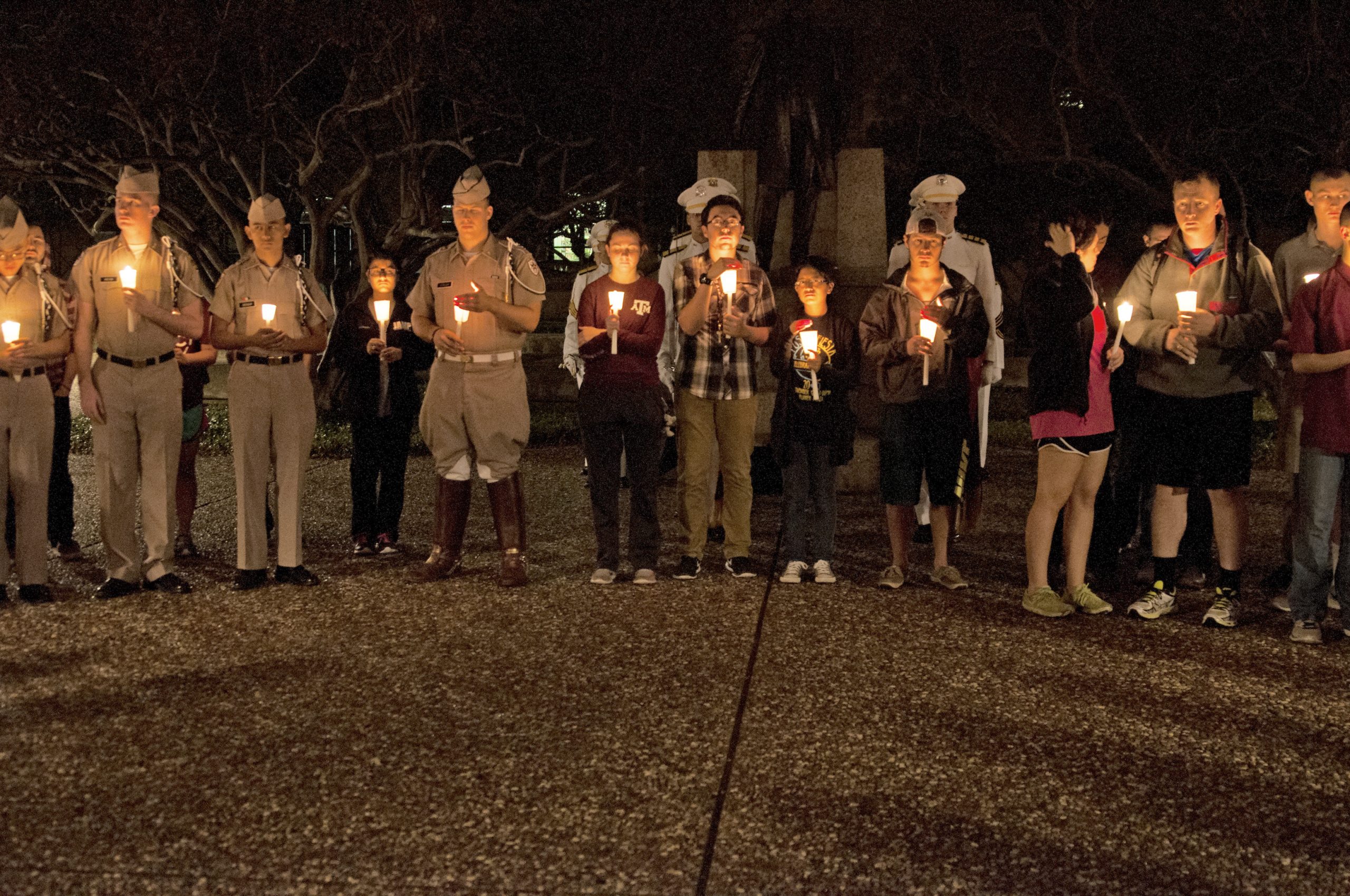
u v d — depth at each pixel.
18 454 6.48
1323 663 5.61
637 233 6.89
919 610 6.44
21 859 3.66
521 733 4.67
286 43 14.90
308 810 4.00
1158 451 6.26
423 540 8.31
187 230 16.78
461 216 6.93
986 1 19.98
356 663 5.51
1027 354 21.11
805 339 6.64
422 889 3.51
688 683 5.25
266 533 7.05
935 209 8.36
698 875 3.60
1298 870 3.68
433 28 14.09
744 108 9.91
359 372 7.73
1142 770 4.39
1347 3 16.48
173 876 3.57
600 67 15.73
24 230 6.46
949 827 3.92
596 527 7.03
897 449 6.80
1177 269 6.30
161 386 6.69
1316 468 5.83
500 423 6.87
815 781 4.26
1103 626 6.20
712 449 7.25
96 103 15.50
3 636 5.92
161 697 5.06
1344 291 5.70
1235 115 18.92
